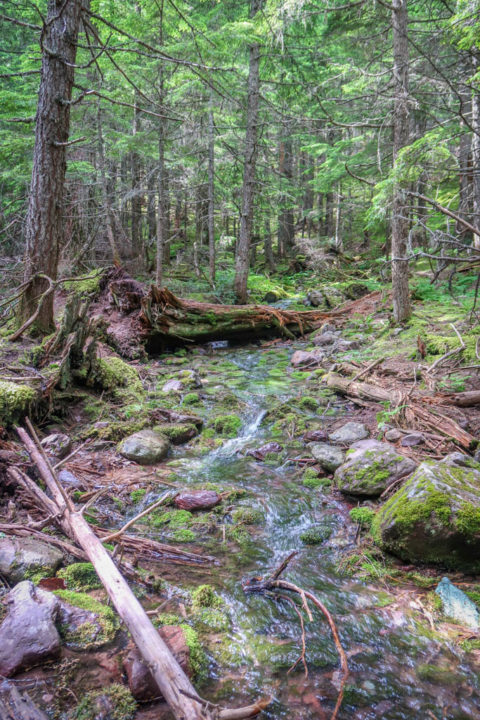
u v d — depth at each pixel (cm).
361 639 255
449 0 879
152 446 479
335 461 445
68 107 655
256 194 1409
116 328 853
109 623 250
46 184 655
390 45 1120
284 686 223
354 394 620
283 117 1293
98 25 904
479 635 257
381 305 1105
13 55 1672
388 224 1542
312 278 1722
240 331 997
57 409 512
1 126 1415
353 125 800
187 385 696
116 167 1858
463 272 1116
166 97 1218
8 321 744
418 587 299
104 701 204
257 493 415
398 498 341
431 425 473
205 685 221
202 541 345
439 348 699
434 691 223
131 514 374
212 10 1192
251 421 588
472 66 836
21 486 358
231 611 272
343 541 346
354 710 211
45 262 672
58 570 284
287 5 816
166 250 2003
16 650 219
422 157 491
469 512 305
